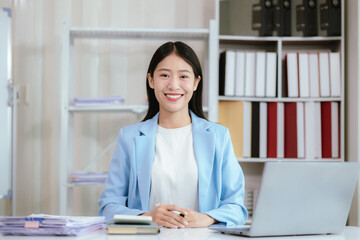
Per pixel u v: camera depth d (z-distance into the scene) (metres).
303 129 3.11
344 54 3.24
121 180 1.80
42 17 3.34
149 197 1.75
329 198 1.24
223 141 1.76
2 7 3.18
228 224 1.53
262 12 3.12
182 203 1.73
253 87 3.11
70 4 3.35
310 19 3.12
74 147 3.33
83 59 3.34
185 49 1.74
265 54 3.12
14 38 3.33
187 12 3.41
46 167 3.33
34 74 3.34
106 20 3.38
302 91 3.11
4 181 3.05
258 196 1.15
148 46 3.39
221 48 3.37
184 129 1.81
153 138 1.78
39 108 3.34
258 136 3.11
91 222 1.30
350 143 3.12
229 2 3.14
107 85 3.36
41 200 3.32
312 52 3.37
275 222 1.19
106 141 3.36
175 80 1.72
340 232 1.30
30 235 1.23
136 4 3.39
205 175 1.72
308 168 1.18
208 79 3.24
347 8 3.19
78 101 2.95
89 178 2.92
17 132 3.31
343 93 3.09
